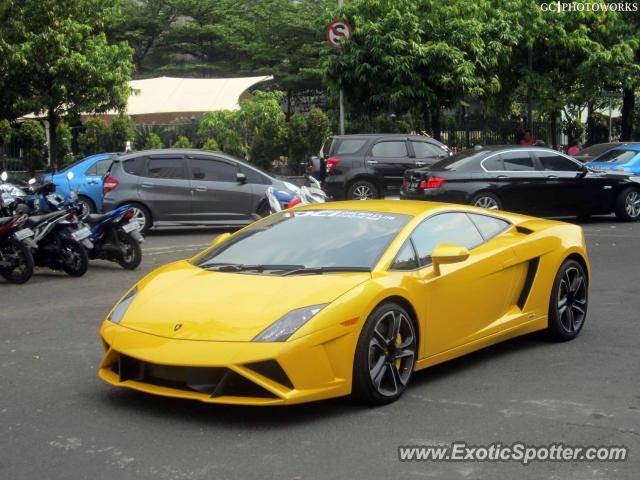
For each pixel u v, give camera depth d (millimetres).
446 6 22891
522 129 25875
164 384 4980
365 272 5418
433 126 23297
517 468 4301
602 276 10586
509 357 6570
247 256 5875
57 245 10820
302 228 6109
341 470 4262
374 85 22031
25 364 6441
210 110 28969
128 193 15148
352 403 5352
